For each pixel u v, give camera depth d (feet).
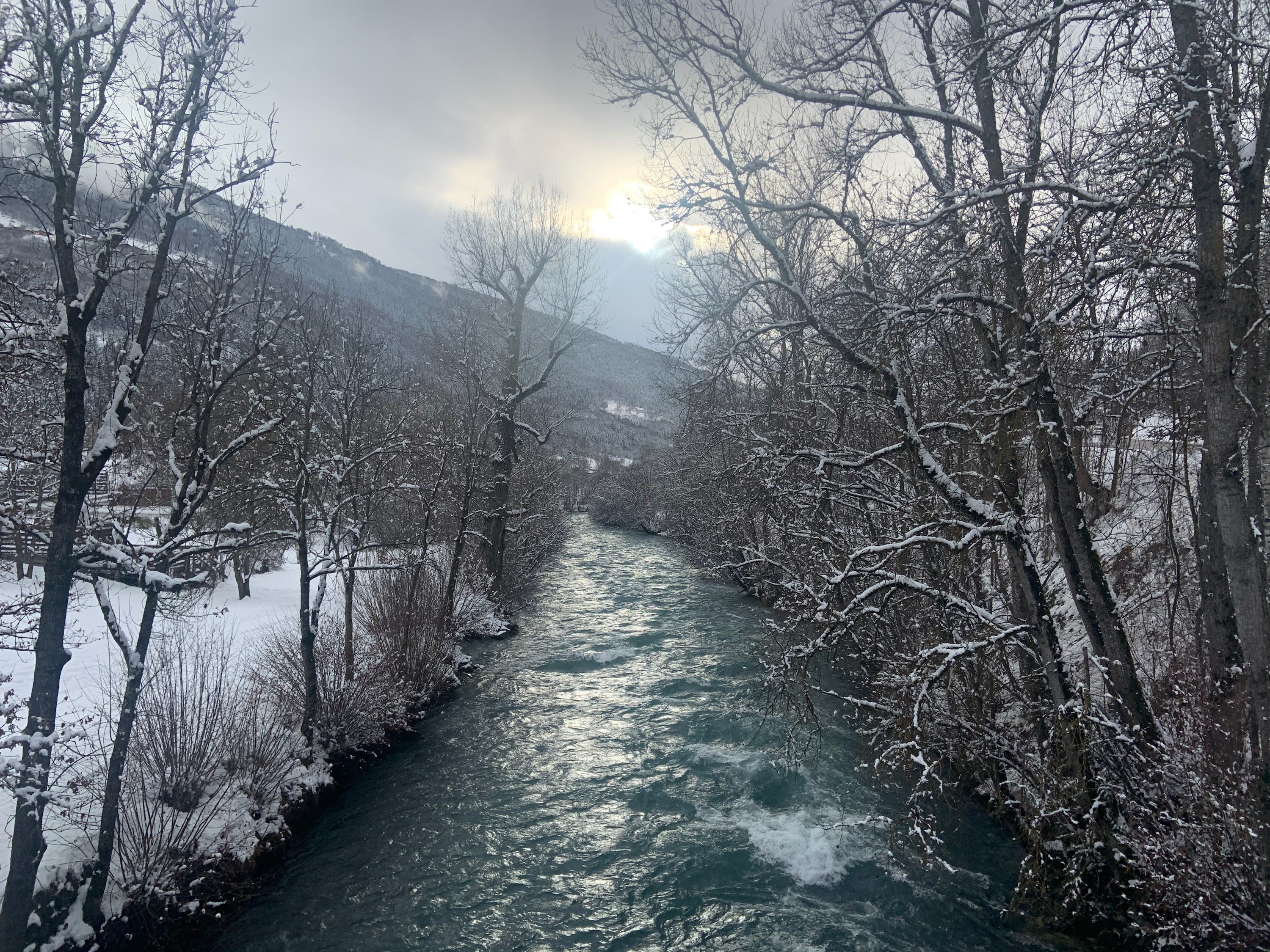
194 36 19.43
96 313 18.93
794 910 24.43
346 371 38.17
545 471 93.40
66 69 17.44
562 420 81.87
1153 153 19.79
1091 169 21.50
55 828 21.08
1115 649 23.50
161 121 18.48
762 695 43.39
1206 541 23.72
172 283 21.01
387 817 30.12
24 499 19.33
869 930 23.29
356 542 34.01
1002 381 23.03
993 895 24.41
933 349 32.35
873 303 24.76
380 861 27.04
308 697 31.81
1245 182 19.85
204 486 21.84
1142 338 26.91
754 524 61.57
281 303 26.04
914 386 28.22
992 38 19.94
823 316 28.60
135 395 19.29
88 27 16.30
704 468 71.36
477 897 25.26
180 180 19.25
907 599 32.65
